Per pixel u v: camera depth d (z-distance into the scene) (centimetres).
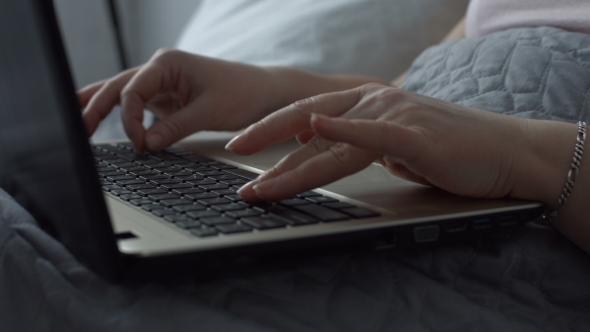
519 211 48
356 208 45
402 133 42
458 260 49
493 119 50
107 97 78
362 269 46
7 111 41
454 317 45
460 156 46
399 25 120
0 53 38
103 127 106
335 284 44
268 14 131
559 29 71
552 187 49
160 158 67
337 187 52
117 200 47
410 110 47
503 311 48
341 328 41
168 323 38
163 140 71
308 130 50
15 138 42
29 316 40
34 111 36
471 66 73
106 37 256
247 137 47
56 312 39
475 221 46
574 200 49
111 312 38
